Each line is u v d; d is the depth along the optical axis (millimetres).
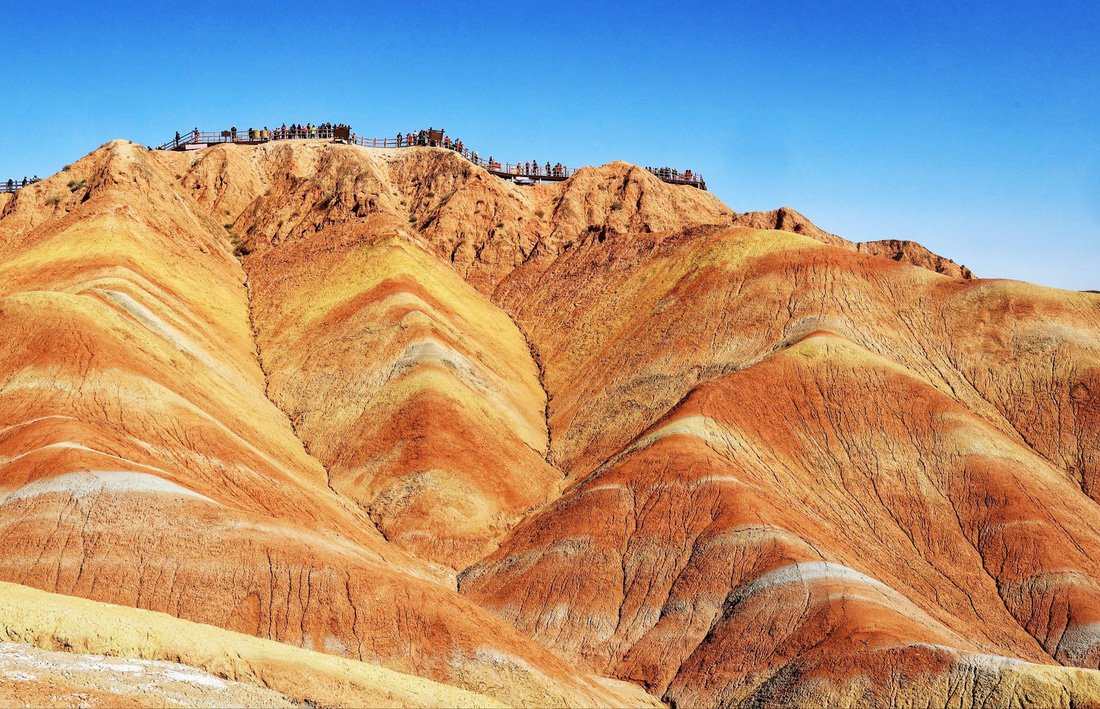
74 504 59281
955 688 53562
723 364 95250
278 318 109500
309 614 55344
